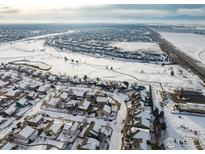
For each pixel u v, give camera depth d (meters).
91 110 65.94
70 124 57.25
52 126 55.28
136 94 79.56
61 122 58.69
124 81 93.38
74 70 117.00
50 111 65.75
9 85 88.25
